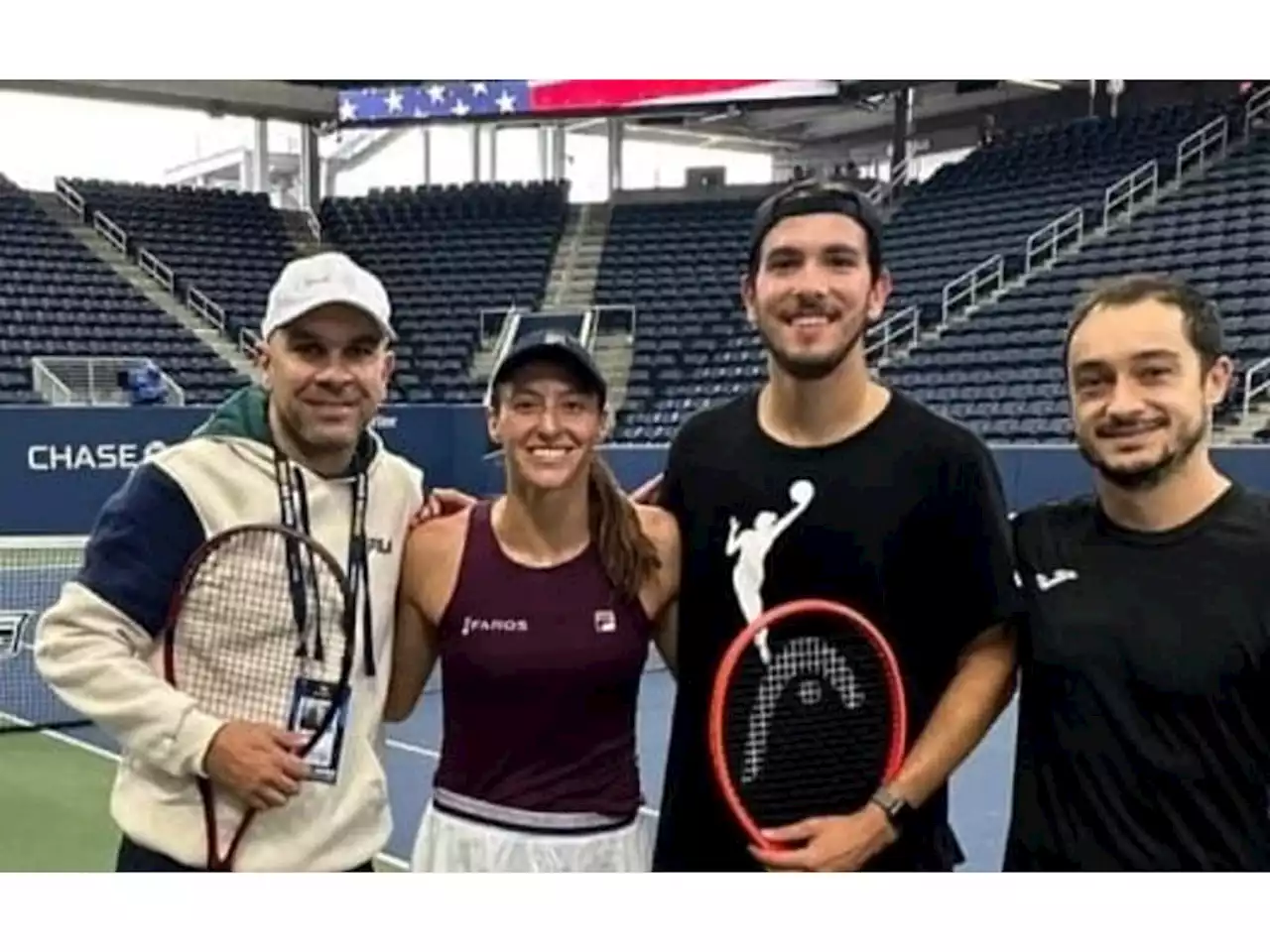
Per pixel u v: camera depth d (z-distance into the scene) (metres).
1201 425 2.32
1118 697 2.29
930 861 2.54
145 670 2.34
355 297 2.41
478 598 2.59
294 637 2.42
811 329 2.48
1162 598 2.30
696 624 2.66
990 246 16.42
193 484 2.40
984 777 6.08
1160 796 2.25
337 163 23.91
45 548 10.66
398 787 6.04
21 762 6.42
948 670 2.59
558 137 22.17
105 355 17.53
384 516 2.59
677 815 2.66
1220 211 14.83
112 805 2.51
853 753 2.46
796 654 2.47
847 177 18.70
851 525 2.53
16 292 17.94
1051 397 13.55
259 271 19.88
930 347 15.19
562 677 2.57
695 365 17.00
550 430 2.53
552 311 18.16
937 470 2.54
